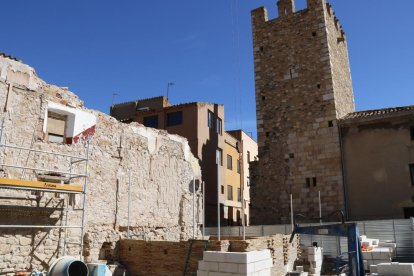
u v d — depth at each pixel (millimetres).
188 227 24109
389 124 27484
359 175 27531
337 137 28484
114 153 19297
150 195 21312
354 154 28062
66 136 17312
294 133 30266
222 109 41125
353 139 28359
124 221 19203
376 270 16797
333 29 33000
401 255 21469
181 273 14969
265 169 30828
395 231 22141
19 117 15164
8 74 15031
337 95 30391
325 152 28703
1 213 13711
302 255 20047
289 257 18406
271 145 31047
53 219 15320
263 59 33156
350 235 13438
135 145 20766
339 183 27625
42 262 14633
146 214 20828
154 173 21875
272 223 29484
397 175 26469
